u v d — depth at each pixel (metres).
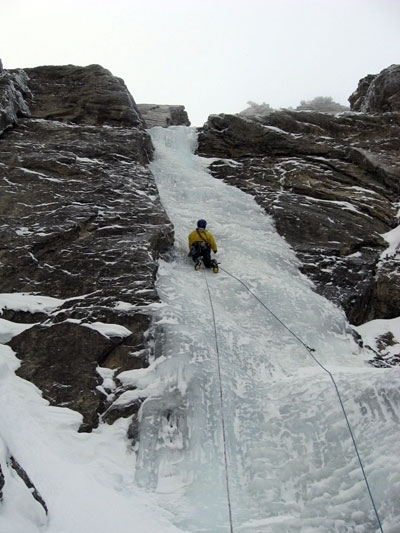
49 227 9.97
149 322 8.27
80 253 9.60
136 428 6.83
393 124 15.37
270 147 15.03
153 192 11.98
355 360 9.27
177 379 7.42
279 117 15.78
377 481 5.84
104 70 15.93
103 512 5.60
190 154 15.55
